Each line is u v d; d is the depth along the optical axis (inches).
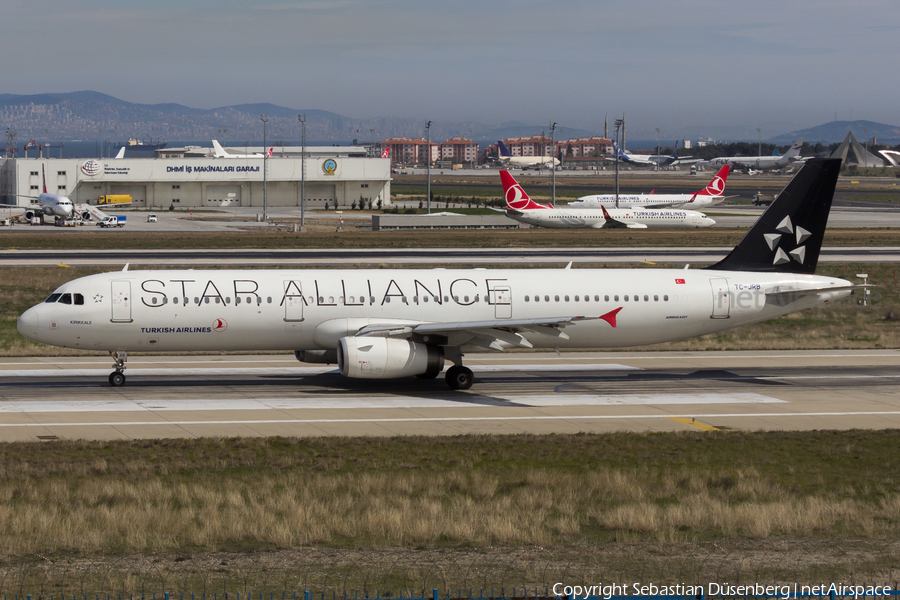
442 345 3895.2
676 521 2097.7
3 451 2753.4
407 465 2691.9
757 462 2785.4
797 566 1788.9
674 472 2642.7
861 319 6166.3
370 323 3885.3
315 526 2009.1
